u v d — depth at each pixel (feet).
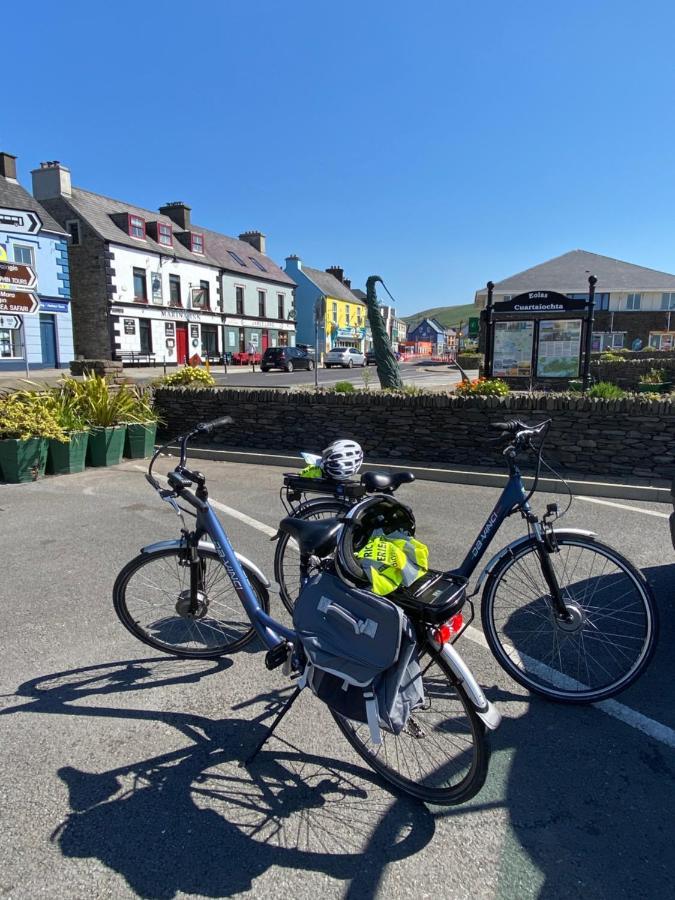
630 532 17.25
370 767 7.99
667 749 8.36
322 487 11.97
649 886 6.17
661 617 11.91
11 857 6.49
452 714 8.41
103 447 27.14
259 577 10.18
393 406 27.45
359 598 7.12
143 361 102.73
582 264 138.62
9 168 84.64
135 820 7.05
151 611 11.30
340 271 200.23
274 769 7.97
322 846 6.72
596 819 7.10
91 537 16.97
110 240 95.71
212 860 6.50
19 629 11.64
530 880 6.25
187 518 18.97
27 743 8.39
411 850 6.66
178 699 9.53
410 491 22.61
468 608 12.76
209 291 119.34
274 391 30.48
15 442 23.36
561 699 9.37
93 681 9.98
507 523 18.30
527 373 50.31
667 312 129.18
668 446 22.98
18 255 79.97
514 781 7.72
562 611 9.49
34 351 82.07
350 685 7.31
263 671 10.41
